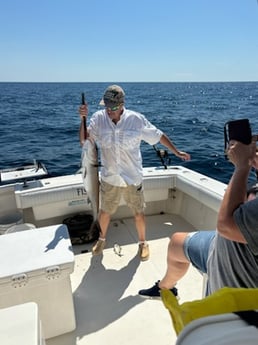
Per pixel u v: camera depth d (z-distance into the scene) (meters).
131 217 3.56
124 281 2.52
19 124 17.66
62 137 13.48
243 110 25.70
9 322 1.29
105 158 2.72
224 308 0.77
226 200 1.04
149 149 9.71
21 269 1.78
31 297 1.83
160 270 2.66
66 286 1.89
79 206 3.20
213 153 9.54
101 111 2.72
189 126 16.23
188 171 3.49
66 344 1.92
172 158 8.87
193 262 1.63
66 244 2.02
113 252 2.93
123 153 2.66
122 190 2.78
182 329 0.72
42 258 1.87
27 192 2.96
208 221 3.12
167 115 21.94
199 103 34.41
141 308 2.22
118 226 3.38
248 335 0.67
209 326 0.71
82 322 2.09
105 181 2.77
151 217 3.56
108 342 1.93
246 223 0.94
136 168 2.74
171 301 0.84
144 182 3.31
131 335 1.99
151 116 21.31
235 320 0.73
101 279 2.55
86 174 2.67
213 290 1.32
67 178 3.31
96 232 3.09
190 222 3.42
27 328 1.25
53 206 3.11
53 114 23.69
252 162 1.12
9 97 47.88
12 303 1.81
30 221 3.22
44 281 1.82
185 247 1.68
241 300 0.78
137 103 34.56
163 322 2.09
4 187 3.13
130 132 2.61
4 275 1.74
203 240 1.58
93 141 2.61
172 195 3.59
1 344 1.18
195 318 0.75
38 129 15.73
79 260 2.81
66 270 1.84
